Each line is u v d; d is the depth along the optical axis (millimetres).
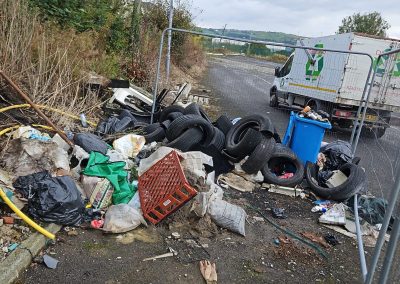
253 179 5754
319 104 11773
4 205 3611
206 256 3670
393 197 2430
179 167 4117
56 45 7086
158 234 3906
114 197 4203
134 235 3822
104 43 10703
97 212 4000
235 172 5820
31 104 5371
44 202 3615
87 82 7473
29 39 6395
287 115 12523
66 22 9062
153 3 17828
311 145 6059
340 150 6465
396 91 10219
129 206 4012
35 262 3197
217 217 4160
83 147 4898
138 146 5578
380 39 10516
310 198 5590
